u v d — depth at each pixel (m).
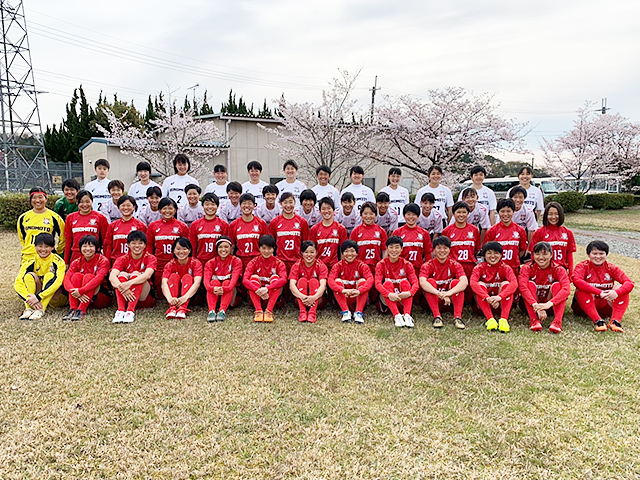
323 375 3.66
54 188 25.69
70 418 2.97
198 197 6.11
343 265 5.41
